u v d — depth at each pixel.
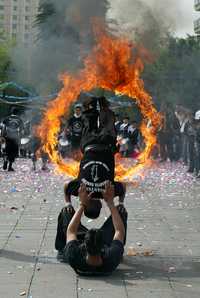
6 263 8.56
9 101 29.95
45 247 9.50
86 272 7.95
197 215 12.57
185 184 18.30
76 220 8.21
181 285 7.64
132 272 8.20
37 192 16.28
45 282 7.70
